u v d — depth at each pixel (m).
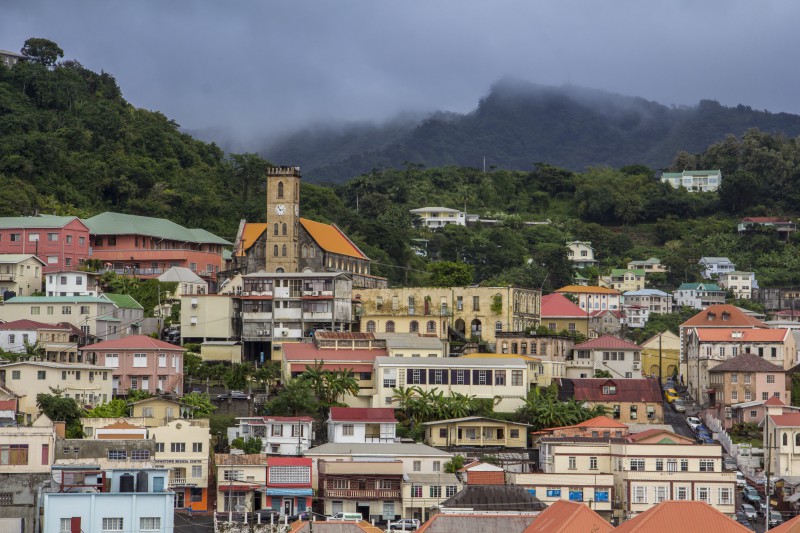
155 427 188.25
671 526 137.38
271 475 185.12
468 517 156.38
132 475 153.62
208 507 187.75
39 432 166.50
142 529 146.62
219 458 185.62
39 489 155.25
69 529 144.88
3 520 152.00
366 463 187.00
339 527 154.25
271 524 168.50
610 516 188.12
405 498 185.62
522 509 171.75
